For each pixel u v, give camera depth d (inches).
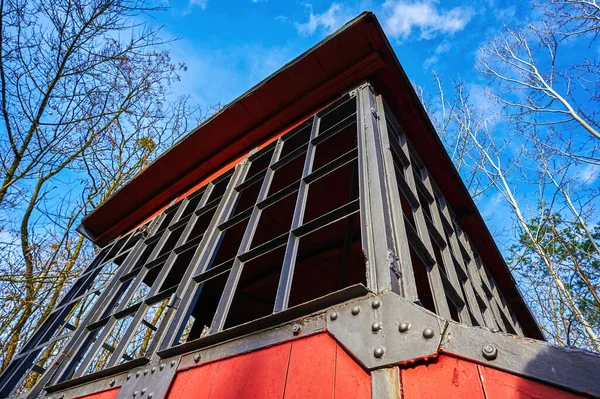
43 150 339.9
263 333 69.1
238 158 171.6
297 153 125.1
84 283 186.7
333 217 81.1
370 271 62.4
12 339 284.5
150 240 171.2
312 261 193.6
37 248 308.8
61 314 166.9
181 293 102.0
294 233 85.8
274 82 151.0
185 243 131.7
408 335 49.0
